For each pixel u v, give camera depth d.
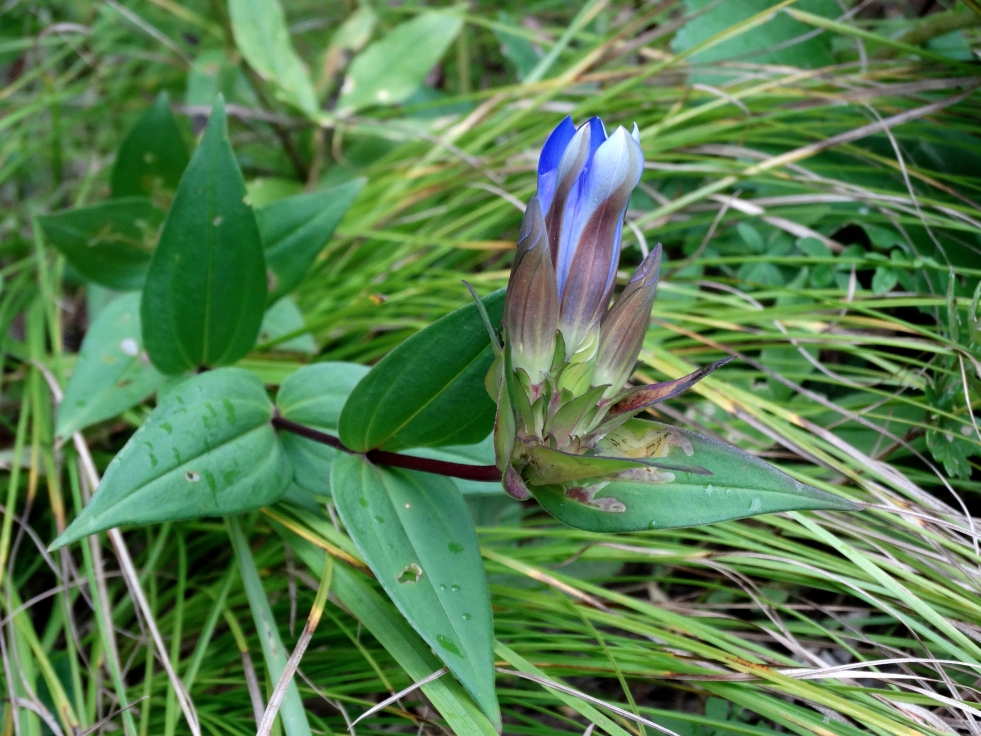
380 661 0.18
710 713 0.17
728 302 0.23
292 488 0.19
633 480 0.14
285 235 0.22
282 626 0.20
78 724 0.17
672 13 0.32
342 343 0.26
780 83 0.26
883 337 0.23
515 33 0.32
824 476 0.21
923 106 0.24
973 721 0.15
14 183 0.34
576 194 0.13
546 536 0.22
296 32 0.37
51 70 0.36
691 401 0.23
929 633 0.16
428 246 0.28
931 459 0.21
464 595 0.15
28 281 0.29
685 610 0.19
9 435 0.25
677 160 0.27
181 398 0.16
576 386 0.14
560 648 0.17
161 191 0.27
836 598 0.20
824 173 0.26
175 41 0.38
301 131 0.33
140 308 0.19
